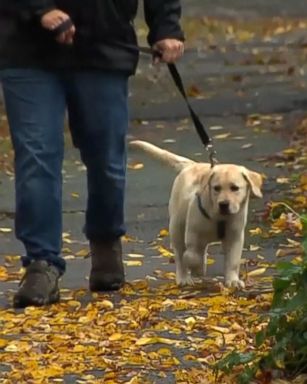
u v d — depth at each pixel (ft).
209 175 40.11
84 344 35.06
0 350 34.96
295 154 66.54
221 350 33.88
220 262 45.62
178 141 72.90
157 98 87.51
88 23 39.14
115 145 40.27
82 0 39.01
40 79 39.04
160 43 40.60
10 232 53.26
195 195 40.50
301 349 31.30
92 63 39.29
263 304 37.60
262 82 92.84
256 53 108.99
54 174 39.40
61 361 33.68
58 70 39.19
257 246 48.26
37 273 39.42
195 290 40.96
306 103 83.46
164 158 43.27
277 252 46.78
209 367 32.55
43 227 39.50
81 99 39.58
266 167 64.39
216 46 115.24
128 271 45.14
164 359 33.42
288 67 100.12
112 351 34.24
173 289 41.27
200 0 156.25
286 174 62.13
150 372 32.45
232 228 40.55
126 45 39.93
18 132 39.19
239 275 42.88
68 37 38.42
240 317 36.65
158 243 50.06
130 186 60.49
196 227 40.55
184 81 94.73
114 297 40.55
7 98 39.37
